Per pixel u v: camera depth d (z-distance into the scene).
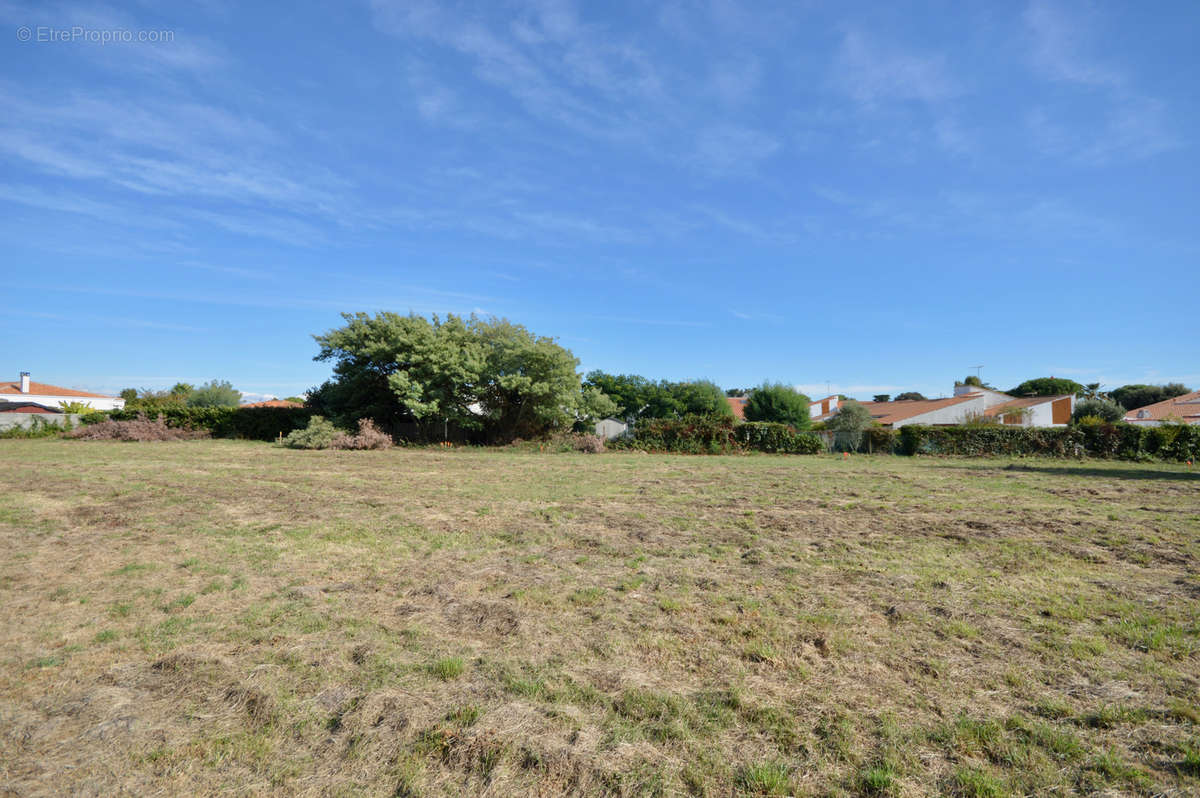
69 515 8.14
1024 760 2.57
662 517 8.46
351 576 5.42
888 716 2.94
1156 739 2.72
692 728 2.84
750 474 14.80
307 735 2.78
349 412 25.72
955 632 4.04
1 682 3.29
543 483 12.57
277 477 13.09
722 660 3.61
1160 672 3.42
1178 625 4.12
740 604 4.62
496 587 5.11
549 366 25.27
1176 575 5.42
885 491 11.39
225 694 3.15
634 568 5.73
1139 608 4.50
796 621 4.27
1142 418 37.66
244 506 9.07
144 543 6.60
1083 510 9.03
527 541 6.88
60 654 3.66
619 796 2.35
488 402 25.66
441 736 2.72
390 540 6.88
